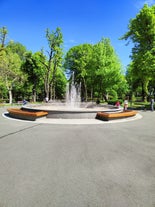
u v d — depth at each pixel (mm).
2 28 27484
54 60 33094
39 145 6418
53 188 3537
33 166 4570
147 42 24250
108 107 19844
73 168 4508
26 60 41094
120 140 7379
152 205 3082
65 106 22641
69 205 3027
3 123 10891
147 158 5363
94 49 33875
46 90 34062
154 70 22578
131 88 49375
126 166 4727
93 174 4203
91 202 3123
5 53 29906
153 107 23234
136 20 24391
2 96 46375
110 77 31703
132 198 3273
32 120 12094
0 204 3014
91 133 8547
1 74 30984
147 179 4016
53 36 30297
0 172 4199
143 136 8133
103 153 5730
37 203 3057
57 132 8609
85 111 12938
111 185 3717
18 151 5727
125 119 13312
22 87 44750
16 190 3438
